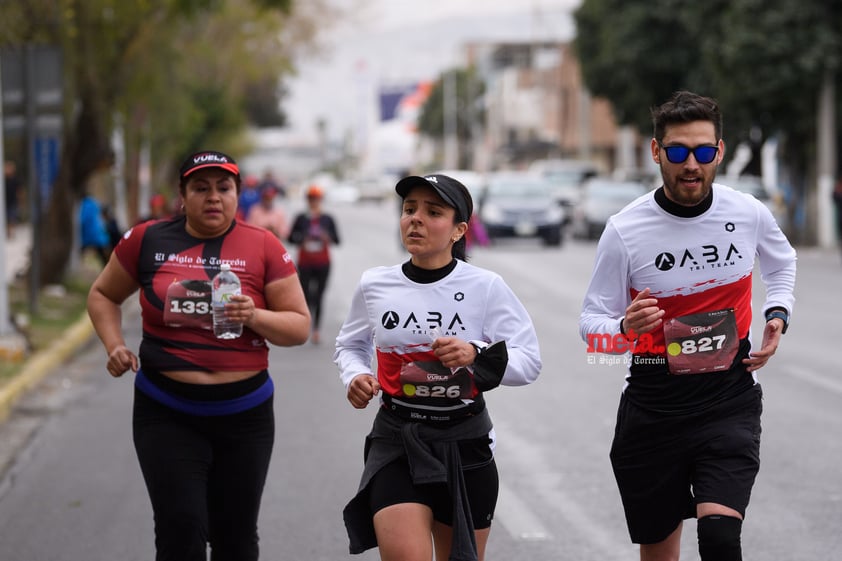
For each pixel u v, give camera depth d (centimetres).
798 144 6012
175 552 884
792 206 6034
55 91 2816
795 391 2003
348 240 6819
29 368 2244
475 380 816
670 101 858
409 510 812
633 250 872
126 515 1349
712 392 865
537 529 1257
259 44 6869
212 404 916
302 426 1811
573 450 1617
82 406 2023
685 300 867
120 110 4319
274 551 1193
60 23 3150
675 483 874
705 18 5934
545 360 2412
